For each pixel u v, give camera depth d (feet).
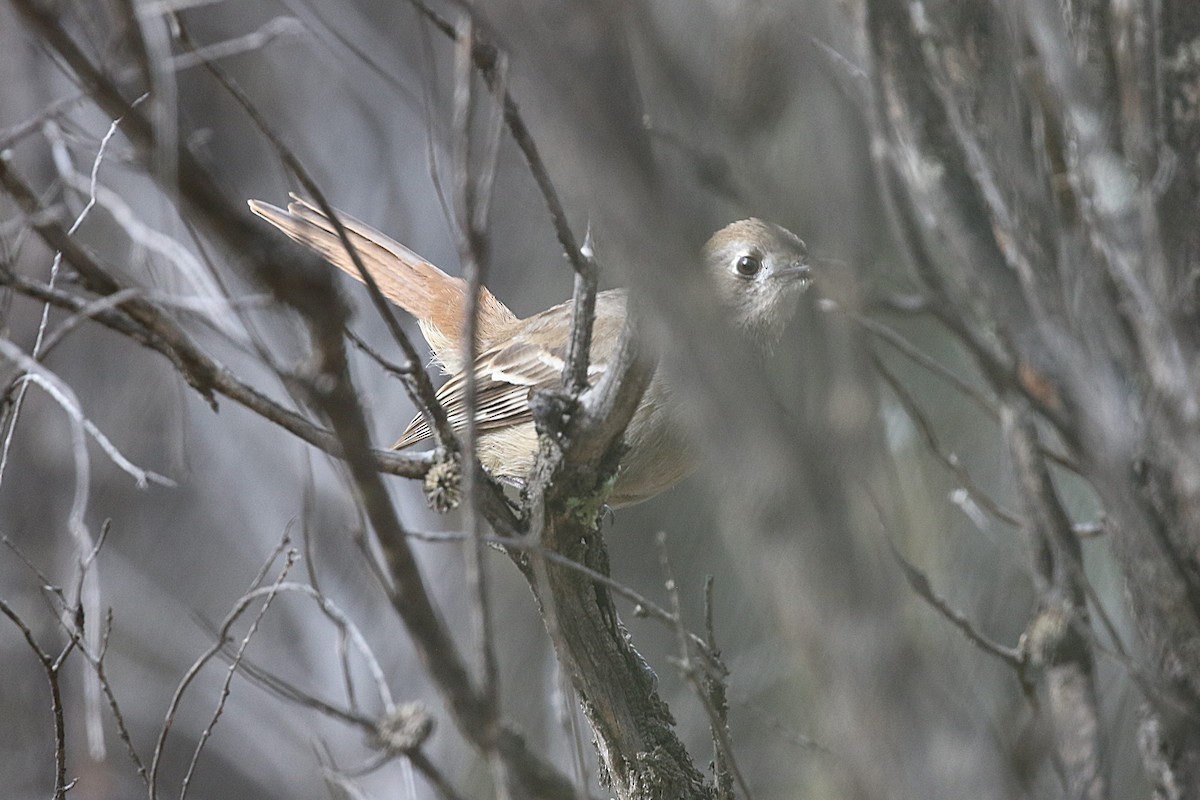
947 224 16.14
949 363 32.19
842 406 12.60
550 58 11.60
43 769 45.55
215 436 54.03
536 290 44.09
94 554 20.48
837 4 16.47
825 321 12.92
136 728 52.49
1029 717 16.47
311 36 25.77
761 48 13.14
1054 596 16.80
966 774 12.51
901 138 16.12
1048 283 16.15
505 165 20.06
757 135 13.14
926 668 12.53
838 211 13.33
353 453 13.01
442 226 52.34
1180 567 16.17
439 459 19.19
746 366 12.12
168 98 12.53
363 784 44.62
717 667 19.79
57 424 46.60
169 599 54.03
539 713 39.52
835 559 12.12
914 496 26.99
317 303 12.53
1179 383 15.97
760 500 12.14
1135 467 16.56
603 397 18.85
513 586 41.73
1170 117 16.30
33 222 16.14
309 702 15.21
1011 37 16.22
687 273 12.00
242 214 12.30
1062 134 17.70
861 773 12.14
